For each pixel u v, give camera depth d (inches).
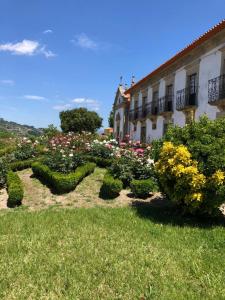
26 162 585.6
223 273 218.2
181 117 861.8
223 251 254.7
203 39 702.5
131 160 464.8
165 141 345.7
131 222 320.2
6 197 419.5
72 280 202.7
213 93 701.9
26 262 225.6
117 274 211.2
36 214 350.6
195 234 289.6
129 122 1363.2
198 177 304.5
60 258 232.7
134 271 215.8
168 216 343.9
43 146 714.8
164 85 985.5
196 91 775.1
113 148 614.2
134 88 1295.5
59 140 706.2
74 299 182.9
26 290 191.6
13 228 300.8
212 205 313.7
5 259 231.3
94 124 2018.9
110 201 409.1
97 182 480.1
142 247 256.2
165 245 262.7
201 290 197.0
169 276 211.5
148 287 196.7
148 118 1114.7
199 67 767.1
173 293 190.5
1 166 473.1
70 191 441.1
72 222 318.3
